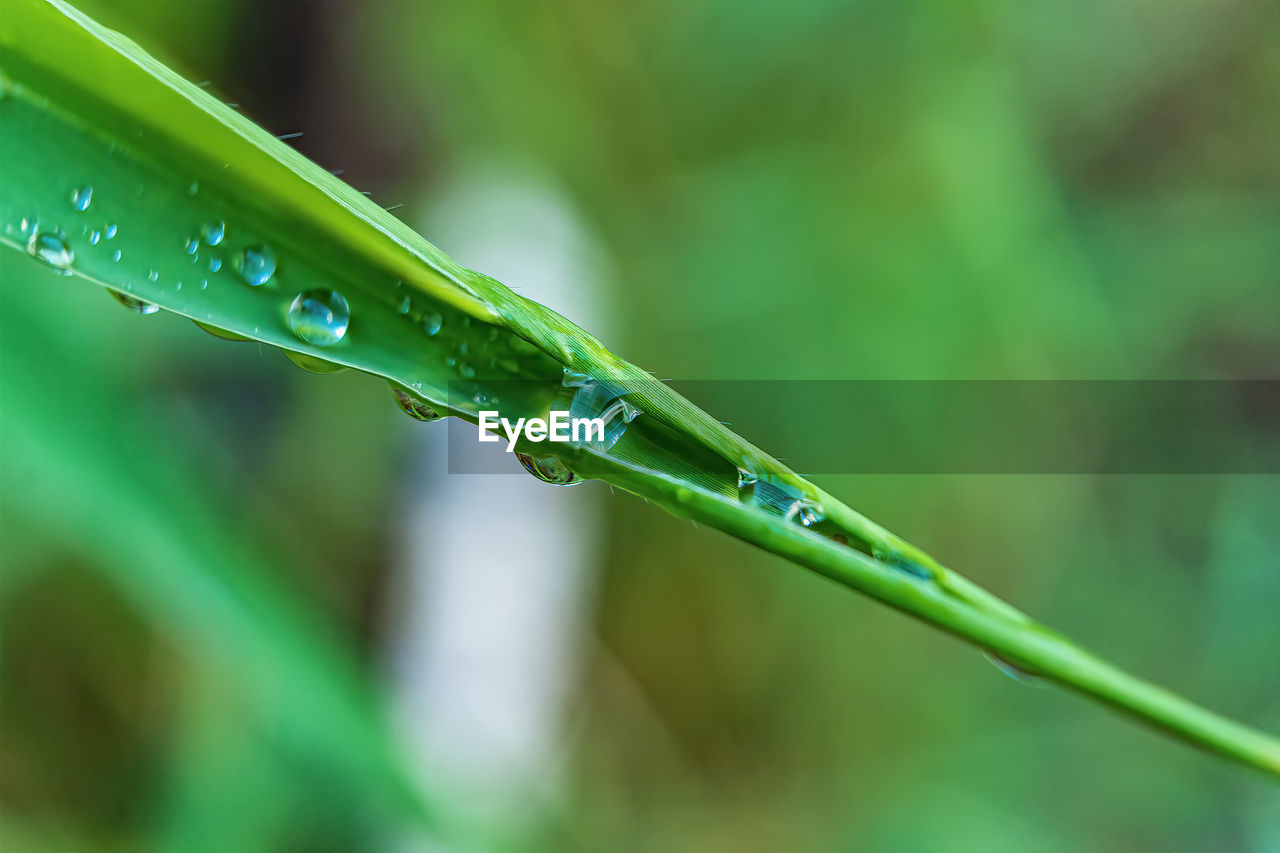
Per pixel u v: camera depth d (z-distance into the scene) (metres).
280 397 0.48
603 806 0.54
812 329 0.59
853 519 0.17
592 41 0.58
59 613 0.40
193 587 0.24
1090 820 0.55
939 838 0.54
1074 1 0.61
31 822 0.39
